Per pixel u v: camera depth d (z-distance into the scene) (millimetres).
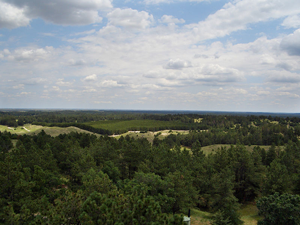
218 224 25297
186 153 62219
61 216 19781
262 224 26172
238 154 53688
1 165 30016
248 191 49594
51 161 46844
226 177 41406
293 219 23875
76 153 53250
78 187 39594
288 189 40938
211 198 40156
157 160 48219
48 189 35719
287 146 70312
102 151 55125
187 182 38375
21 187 29609
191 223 33500
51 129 149375
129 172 52500
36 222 19625
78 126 171000
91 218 18766
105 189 27953
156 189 31500
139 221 18406
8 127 181625
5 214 21875
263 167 52500
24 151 54406
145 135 163375
